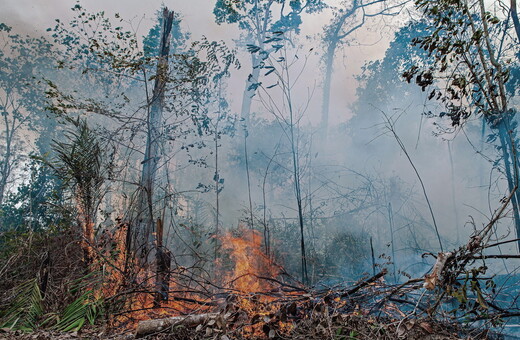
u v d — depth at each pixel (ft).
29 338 15.14
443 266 14.14
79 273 20.31
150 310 19.07
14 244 22.79
